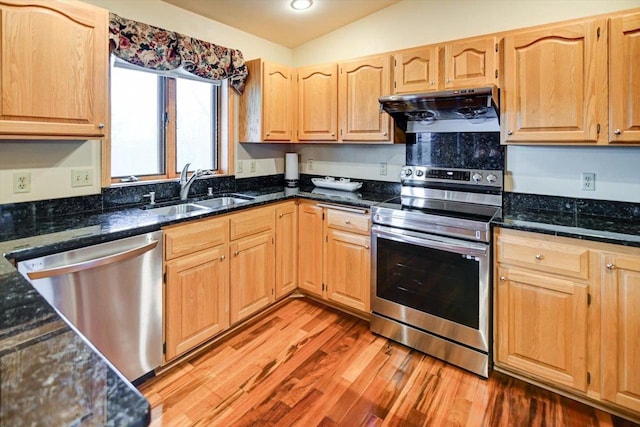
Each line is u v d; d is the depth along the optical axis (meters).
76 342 0.71
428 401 1.94
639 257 1.66
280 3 2.69
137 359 1.96
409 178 2.90
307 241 3.03
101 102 1.90
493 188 2.54
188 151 2.90
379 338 2.56
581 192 2.26
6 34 1.57
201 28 2.78
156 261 2.00
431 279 2.31
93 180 2.25
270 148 3.52
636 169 2.10
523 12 2.39
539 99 2.08
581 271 1.81
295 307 3.02
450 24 2.67
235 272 2.53
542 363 1.98
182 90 2.82
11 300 0.94
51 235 1.69
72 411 0.50
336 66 2.97
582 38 1.93
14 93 1.61
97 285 1.74
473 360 2.17
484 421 1.79
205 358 2.30
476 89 2.12
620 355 1.75
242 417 1.82
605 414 1.83
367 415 1.84
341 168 3.39
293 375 2.15
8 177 1.91
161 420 1.79
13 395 0.54
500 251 2.05
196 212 2.27
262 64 2.96
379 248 2.54
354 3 2.82
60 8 1.72
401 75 2.62
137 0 2.36
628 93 1.82
